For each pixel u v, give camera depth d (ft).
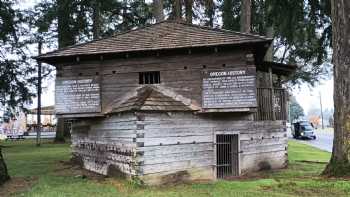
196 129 54.70
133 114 50.44
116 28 124.67
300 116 386.32
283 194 42.86
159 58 57.00
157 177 50.42
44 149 105.40
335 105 53.06
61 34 116.88
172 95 55.77
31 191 44.96
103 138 58.90
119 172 53.98
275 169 66.64
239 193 43.37
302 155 95.96
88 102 58.39
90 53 57.26
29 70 116.26
